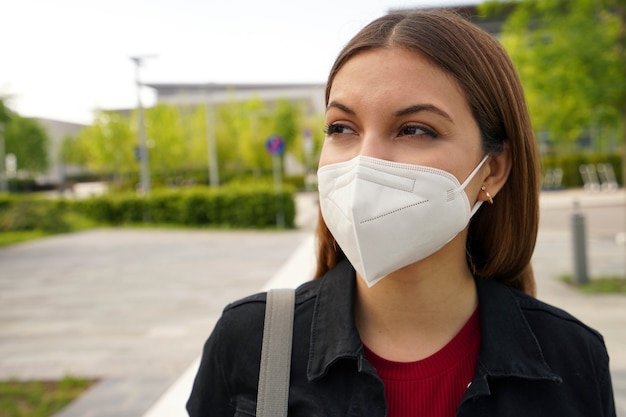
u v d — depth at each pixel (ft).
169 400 9.02
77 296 23.20
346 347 3.30
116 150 126.21
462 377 3.40
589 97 20.51
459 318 3.60
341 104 3.33
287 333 3.54
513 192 3.92
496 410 3.27
